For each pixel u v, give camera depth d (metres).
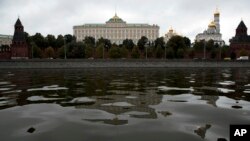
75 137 9.96
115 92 21.92
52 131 10.70
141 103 16.67
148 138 9.81
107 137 9.94
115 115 13.30
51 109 14.89
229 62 95.62
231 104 16.41
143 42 140.88
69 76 44.34
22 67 81.19
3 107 15.57
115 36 199.38
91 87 25.97
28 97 19.45
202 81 33.78
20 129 11.00
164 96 19.70
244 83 31.00
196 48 129.00
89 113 13.79
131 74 50.44
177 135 10.12
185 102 17.11
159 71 63.84
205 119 12.52
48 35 137.88
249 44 128.38
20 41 107.12
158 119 12.49
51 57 116.50
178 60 92.00
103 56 115.62
